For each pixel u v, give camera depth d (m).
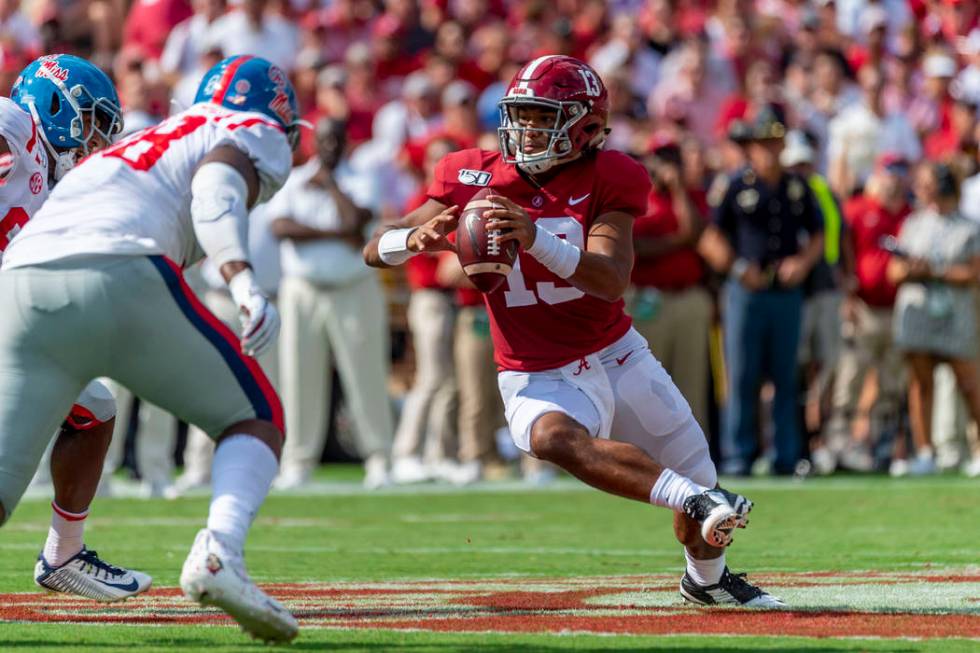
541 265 14.55
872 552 21.73
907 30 47.53
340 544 23.50
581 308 14.65
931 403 39.41
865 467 41.09
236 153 13.32
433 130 41.31
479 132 38.47
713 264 37.19
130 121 34.34
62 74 14.84
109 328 12.38
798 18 52.56
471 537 24.83
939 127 46.88
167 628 13.77
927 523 26.44
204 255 13.66
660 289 37.00
